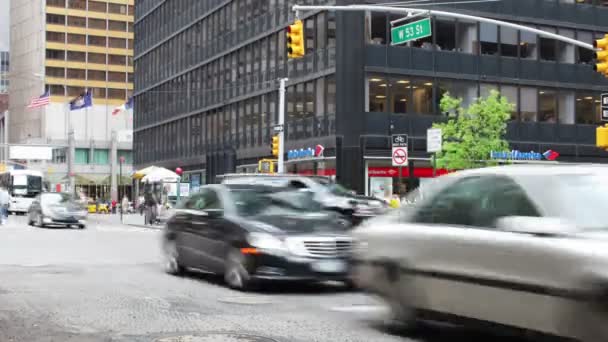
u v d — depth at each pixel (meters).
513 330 6.80
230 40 53.00
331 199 18.84
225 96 53.88
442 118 40.91
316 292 11.85
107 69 116.75
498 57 42.16
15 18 125.94
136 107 74.06
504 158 39.53
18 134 123.00
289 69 45.16
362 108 39.41
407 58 40.41
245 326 8.73
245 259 11.68
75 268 15.44
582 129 44.38
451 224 7.63
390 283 8.30
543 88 43.38
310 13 42.56
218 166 54.28
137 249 20.80
